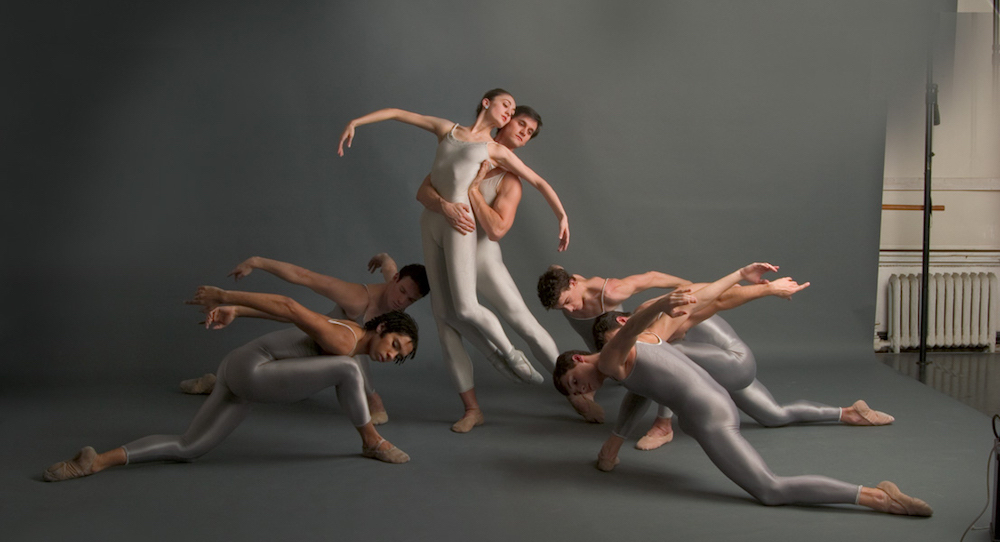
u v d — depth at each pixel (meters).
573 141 5.17
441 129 4.07
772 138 5.20
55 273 4.95
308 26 5.03
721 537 2.79
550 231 5.21
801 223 5.26
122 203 4.99
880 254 5.56
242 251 5.10
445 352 4.10
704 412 3.03
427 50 5.08
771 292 3.47
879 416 3.96
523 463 3.54
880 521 2.90
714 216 5.25
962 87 5.34
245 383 3.32
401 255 5.19
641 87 5.15
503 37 5.09
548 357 4.17
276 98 5.05
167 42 4.97
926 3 5.19
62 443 3.76
